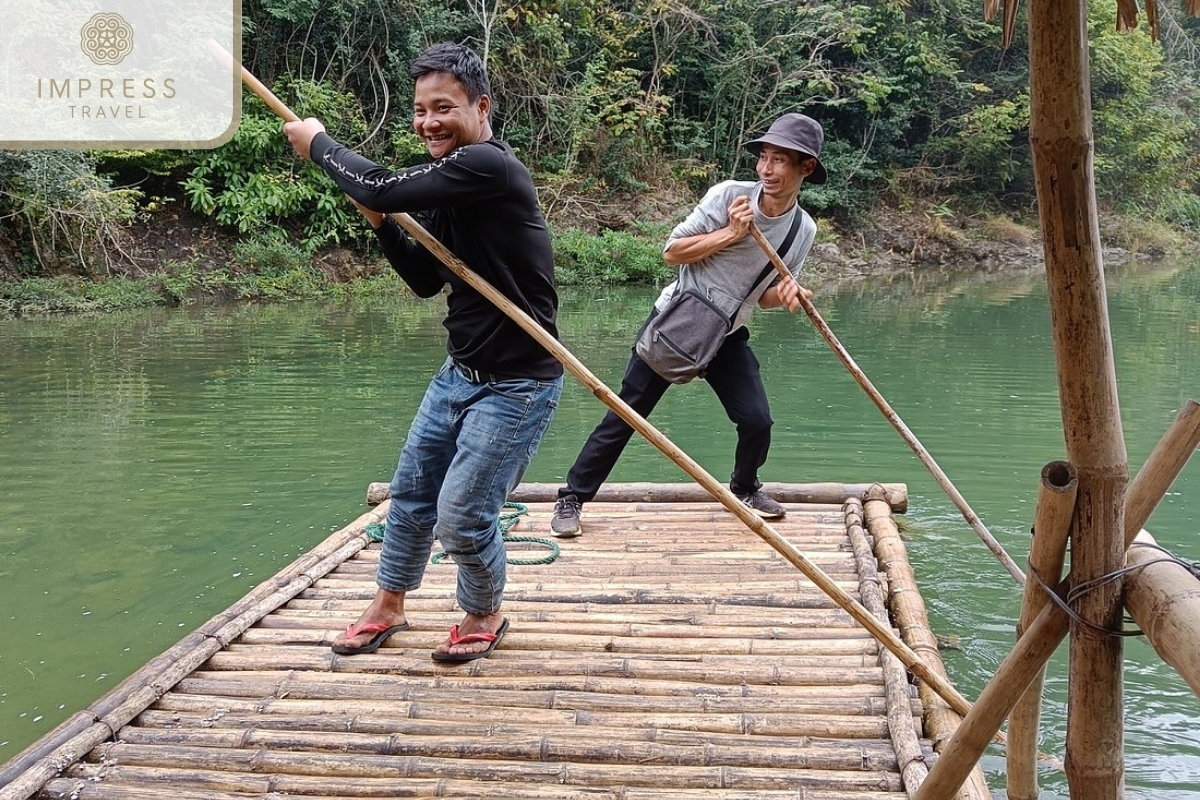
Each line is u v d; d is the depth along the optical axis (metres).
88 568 4.14
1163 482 1.53
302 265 14.59
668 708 2.59
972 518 3.38
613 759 2.37
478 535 2.73
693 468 2.34
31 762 2.31
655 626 3.07
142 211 13.85
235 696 2.68
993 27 22.86
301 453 5.85
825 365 9.05
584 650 2.93
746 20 20.75
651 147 19.75
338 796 2.26
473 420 2.64
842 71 21.84
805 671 2.75
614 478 5.52
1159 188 26.23
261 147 14.77
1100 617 1.50
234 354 9.11
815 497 4.40
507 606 3.26
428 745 2.41
